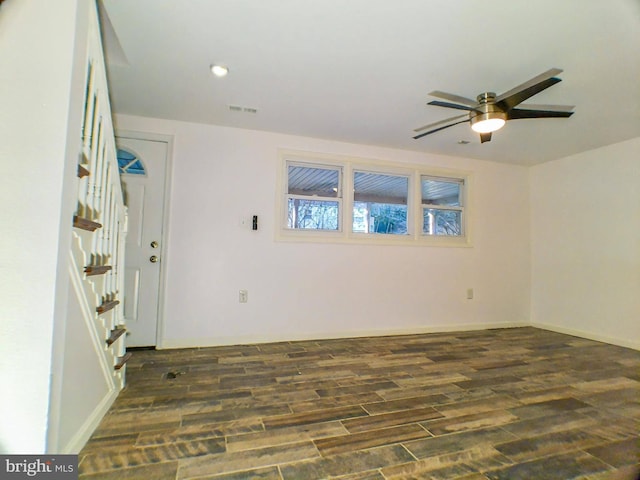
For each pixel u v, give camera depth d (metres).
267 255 3.62
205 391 2.26
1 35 1.14
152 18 1.88
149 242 3.28
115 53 2.26
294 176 3.87
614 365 3.00
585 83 2.51
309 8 1.79
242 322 3.51
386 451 1.61
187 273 3.36
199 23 1.92
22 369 1.10
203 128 3.45
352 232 4.00
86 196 1.62
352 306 3.93
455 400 2.21
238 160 3.55
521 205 4.84
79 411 1.55
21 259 1.11
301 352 3.24
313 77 2.51
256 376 2.56
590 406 2.15
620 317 3.79
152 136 3.31
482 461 1.55
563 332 4.36
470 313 4.48
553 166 4.60
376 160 4.10
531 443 1.71
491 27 1.92
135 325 3.23
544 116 2.58
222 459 1.51
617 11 1.77
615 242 3.88
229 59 2.29
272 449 1.60
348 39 2.05
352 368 2.80
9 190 1.11
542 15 1.81
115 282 2.16
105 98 1.81
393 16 1.84
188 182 3.39
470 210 4.55
